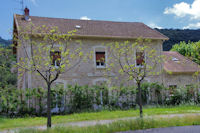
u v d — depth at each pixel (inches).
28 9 702.5
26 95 526.9
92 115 493.4
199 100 697.0
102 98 603.8
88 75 641.6
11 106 502.6
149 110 549.6
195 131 294.2
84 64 642.2
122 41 697.6
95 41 668.1
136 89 642.8
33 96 545.6
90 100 586.2
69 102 569.9
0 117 476.4
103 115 486.6
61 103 559.8
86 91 587.2
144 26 839.7
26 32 401.1
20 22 645.9
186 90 695.1
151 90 680.4
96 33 681.0
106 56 669.9
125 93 623.2
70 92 576.1
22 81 644.1
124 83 673.0
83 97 577.9
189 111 518.0
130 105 627.8
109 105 598.9
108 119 434.6
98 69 658.2
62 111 558.9
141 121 334.6
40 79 581.3
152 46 730.2
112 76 663.8
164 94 689.6
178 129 308.5
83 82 633.0
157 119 361.7
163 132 291.6
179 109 565.6
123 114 489.7
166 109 568.1
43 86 582.6
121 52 499.2
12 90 526.3
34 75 575.5
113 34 698.2
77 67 631.2
